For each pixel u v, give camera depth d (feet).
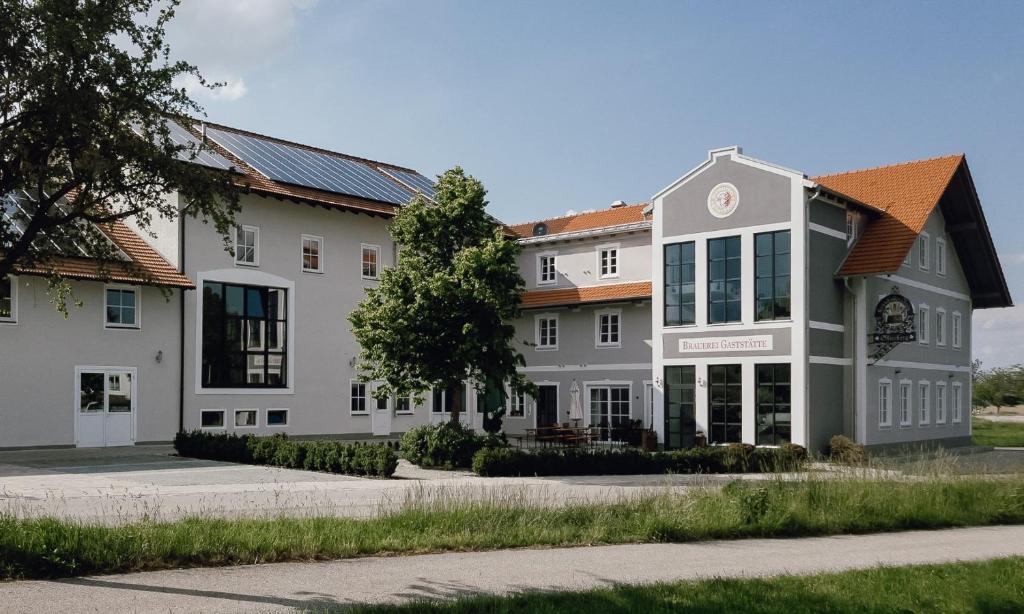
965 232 124.06
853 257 99.96
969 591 32.60
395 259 124.16
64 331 89.97
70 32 32.91
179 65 36.83
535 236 135.64
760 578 33.37
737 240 97.55
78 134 33.96
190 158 39.65
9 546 32.22
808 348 92.27
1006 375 266.16
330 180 118.42
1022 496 55.67
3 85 33.06
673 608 28.50
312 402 113.39
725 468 79.15
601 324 126.00
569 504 48.14
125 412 94.79
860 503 51.19
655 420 102.99
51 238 37.86
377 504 51.06
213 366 103.60
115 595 28.78
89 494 54.95
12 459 80.48
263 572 33.12
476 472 72.28
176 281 97.14
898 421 106.22
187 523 38.88
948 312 124.06
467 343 77.82
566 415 128.77
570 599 29.09
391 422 122.83
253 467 76.89
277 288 110.63
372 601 28.78
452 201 84.43
